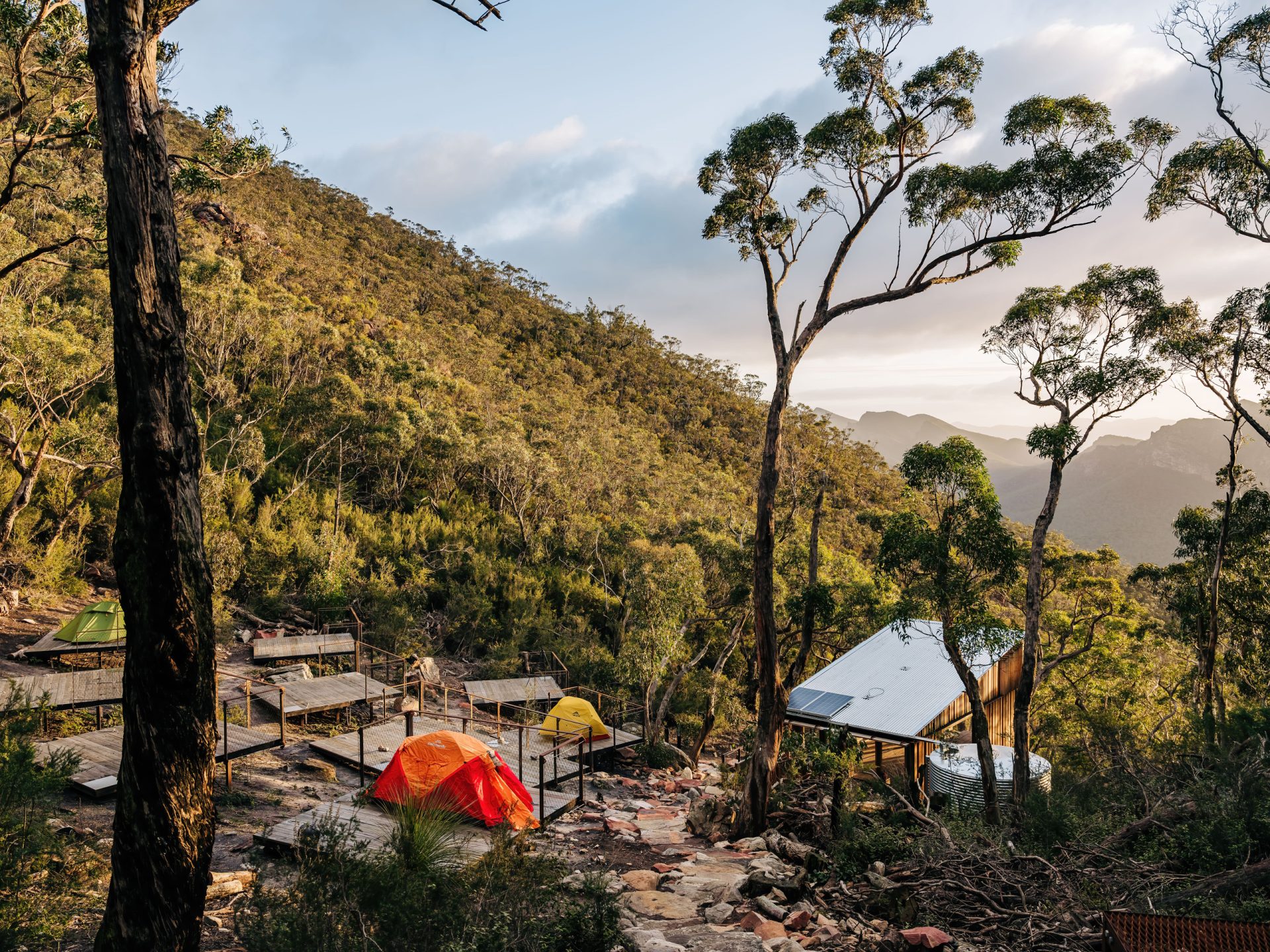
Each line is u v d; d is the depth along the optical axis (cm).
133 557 461
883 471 9488
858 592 2173
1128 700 2841
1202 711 2080
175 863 460
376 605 2631
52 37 1327
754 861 1024
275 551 2648
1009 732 2302
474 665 2620
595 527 3919
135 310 463
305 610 2523
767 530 1304
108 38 468
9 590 1942
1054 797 1163
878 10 1239
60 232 3322
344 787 1342
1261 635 2364
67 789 1013
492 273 14100
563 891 679
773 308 1373
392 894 574
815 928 784
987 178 1289
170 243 481
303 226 10656
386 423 3703
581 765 1420
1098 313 1642
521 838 706
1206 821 1009
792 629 1697
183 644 466
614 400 10531
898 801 1489
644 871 998
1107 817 1161
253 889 581
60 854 627
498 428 4834
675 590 2345
